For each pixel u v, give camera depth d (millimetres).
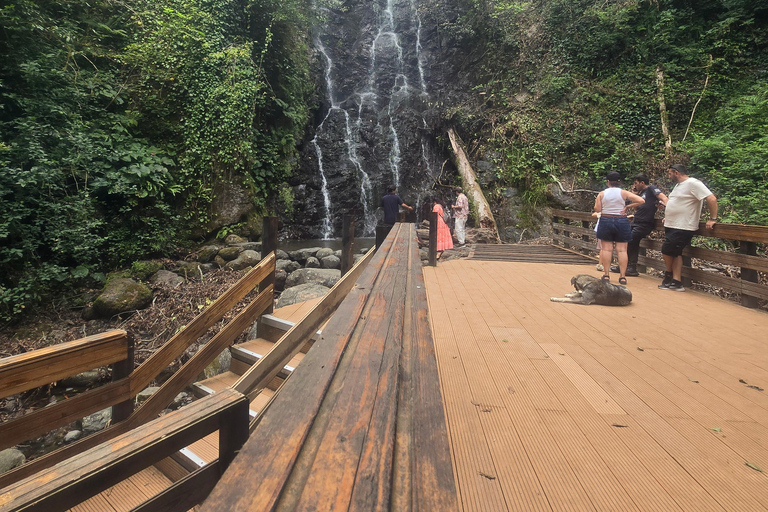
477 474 1686
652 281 6109
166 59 9906
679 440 1938
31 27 7273
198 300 6820
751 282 4551
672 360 2949
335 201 15023
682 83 13227
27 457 3998
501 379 2604
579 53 14906
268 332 4191
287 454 910
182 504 1086
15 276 6449
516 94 15469
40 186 6770
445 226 9062
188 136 9859
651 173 11992
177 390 3121
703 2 13875
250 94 10594
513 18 16625
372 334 1741
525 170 13539
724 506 1522
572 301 4652
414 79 19031
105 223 8047
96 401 2439
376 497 802
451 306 4508
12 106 7254
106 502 2479
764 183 8383
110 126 8695
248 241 10273
